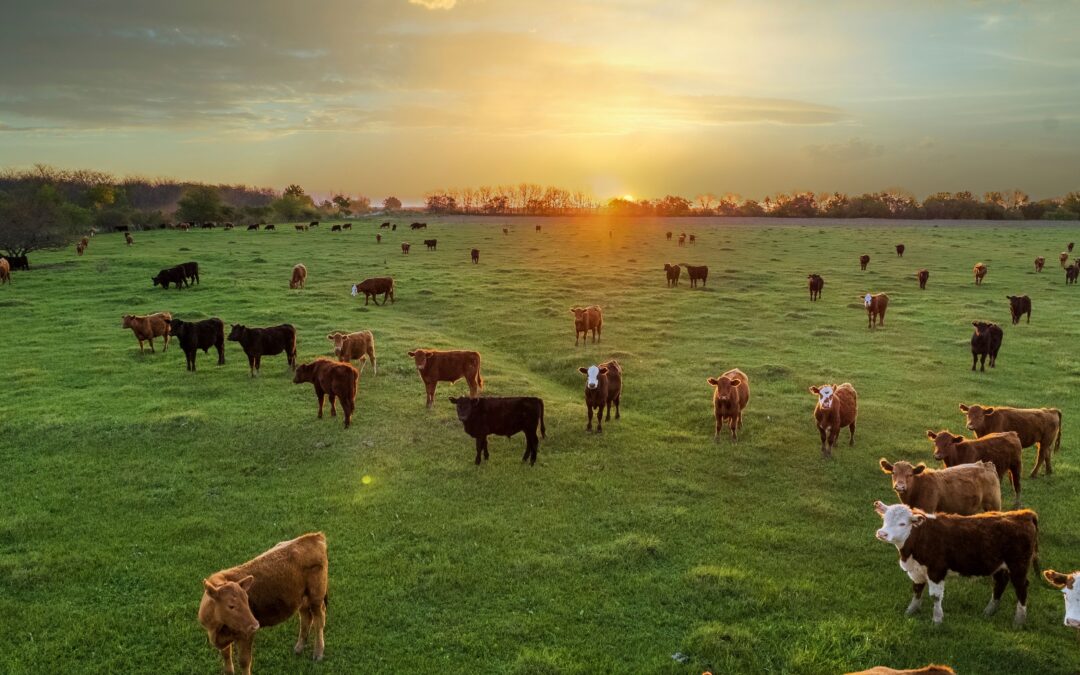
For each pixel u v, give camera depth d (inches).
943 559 382.0
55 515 518.9
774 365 993.5
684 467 632.4
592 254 2497.5
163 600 412.8
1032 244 2844.5
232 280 1724.9
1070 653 365.4
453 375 796.0
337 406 786.8
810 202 7372.1
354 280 1795.0
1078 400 839.1
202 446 660.1
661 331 1245.7
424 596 422.6
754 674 351.6
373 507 541.3
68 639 374.3
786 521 526.9
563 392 915.4
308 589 355.9
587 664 358.0
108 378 895.7
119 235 3203.7
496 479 598.9
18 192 4507.9
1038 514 530.6
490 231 3732.8
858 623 389.4
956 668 354.3
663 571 451.2
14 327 1208.2
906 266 2126.0
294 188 6638.8
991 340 970.1
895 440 701.3
